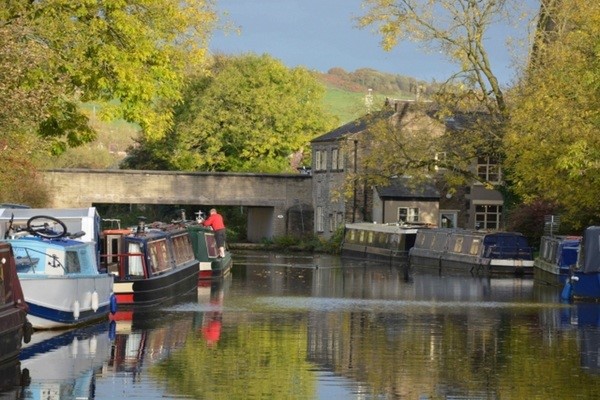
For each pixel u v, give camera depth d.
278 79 100.06
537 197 61.19
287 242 90.25
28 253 30.86
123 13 38.03
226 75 98.19
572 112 50.22
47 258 30.97
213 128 97.81
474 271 62.19
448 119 79.12
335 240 83.81
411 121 72.88
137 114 38.84
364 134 82.06
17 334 25.61
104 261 40.19
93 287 32.66
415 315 37.91
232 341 30.27
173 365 25.94
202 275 54.06
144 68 39.62
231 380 24.09
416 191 84.94
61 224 32.50
